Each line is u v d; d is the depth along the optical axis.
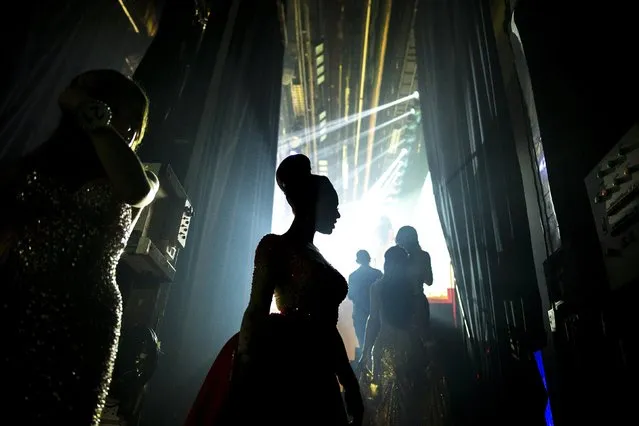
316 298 1.58
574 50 3.30
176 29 4.15
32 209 1.20
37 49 4.46
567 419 3.21
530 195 4.53
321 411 1.42
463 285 4.70
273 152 7.99
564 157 3.14
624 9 2.82
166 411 3.24
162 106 3.78
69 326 1.18
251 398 1.38
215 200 4.87
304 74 13.97
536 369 3.33
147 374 2.42
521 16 3.72
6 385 1.05
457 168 5.30
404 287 3.69
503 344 3.60
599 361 2.72
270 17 8.05
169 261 2.82
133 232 2.48
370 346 3.68
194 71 4.61
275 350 1.46
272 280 1.57
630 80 2.71
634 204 2.32
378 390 3.43
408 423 3.22
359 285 5.23
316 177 1.90
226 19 5.23
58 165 1.29
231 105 5.38
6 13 4.10
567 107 3.23
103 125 1.32
